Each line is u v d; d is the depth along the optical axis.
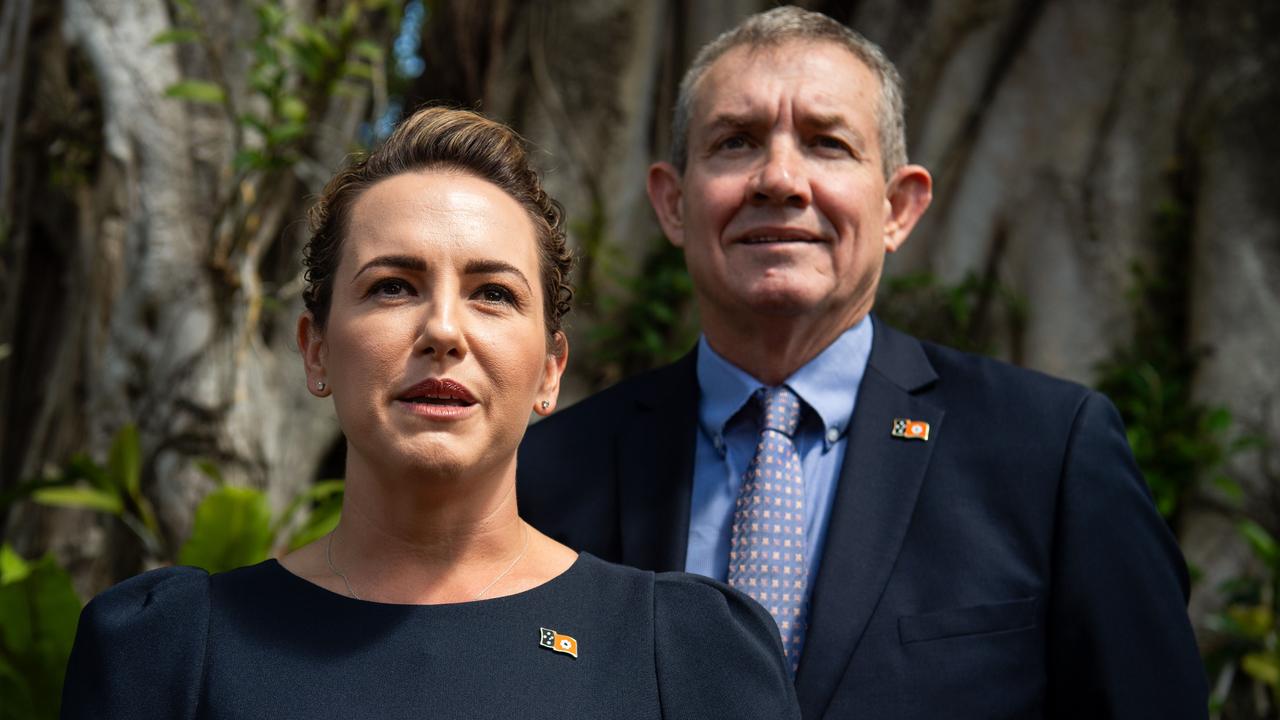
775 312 2.08
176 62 4.08
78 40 4.08
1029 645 1.92
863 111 2.14
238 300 4.00
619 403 2.32
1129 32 4.77
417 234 1.38
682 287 4.67
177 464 3.88
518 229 1.43
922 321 4.68
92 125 4.09
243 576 1.43
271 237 4.11
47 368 4.22
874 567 1.98
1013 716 1.88
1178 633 1.93
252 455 3.98
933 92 4.90
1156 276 4.66
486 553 1.44
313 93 3.93
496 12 4.90
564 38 4.89
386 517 1.42
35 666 2.90
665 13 5.00
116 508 3.61
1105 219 4.68
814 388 2.14
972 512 2.01
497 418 1.38
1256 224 4.52
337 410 1.40
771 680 1.45
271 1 4.12
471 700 1.33
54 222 4.18
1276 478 4.23
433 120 1.49
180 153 4.03
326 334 1.44
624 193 4.82
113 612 1.40
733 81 2.16
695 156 2.19
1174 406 4.47
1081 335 4.61
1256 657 3.78
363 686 1.33
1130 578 1.93
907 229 2.32
